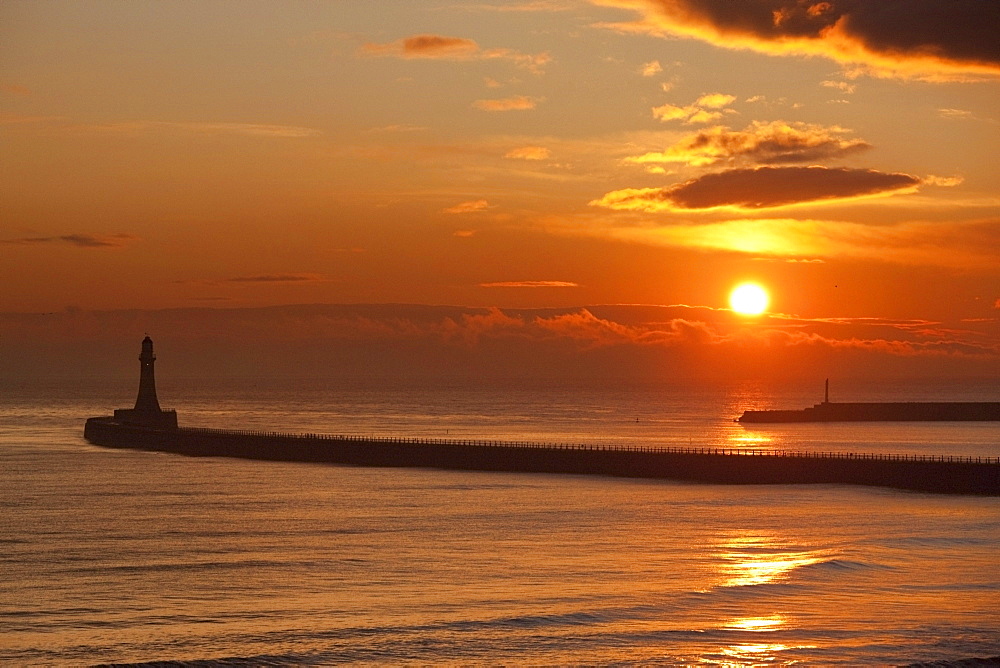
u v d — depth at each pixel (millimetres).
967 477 120188
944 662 55062
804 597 69125
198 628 63438
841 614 64812
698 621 63531
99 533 97312
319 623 64188
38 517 107688
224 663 56719
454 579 76188
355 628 62812
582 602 68438
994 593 70062
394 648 58906
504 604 68250
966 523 99000
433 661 56781
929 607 66438
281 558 84500
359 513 109062
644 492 124438
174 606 68812
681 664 55750
